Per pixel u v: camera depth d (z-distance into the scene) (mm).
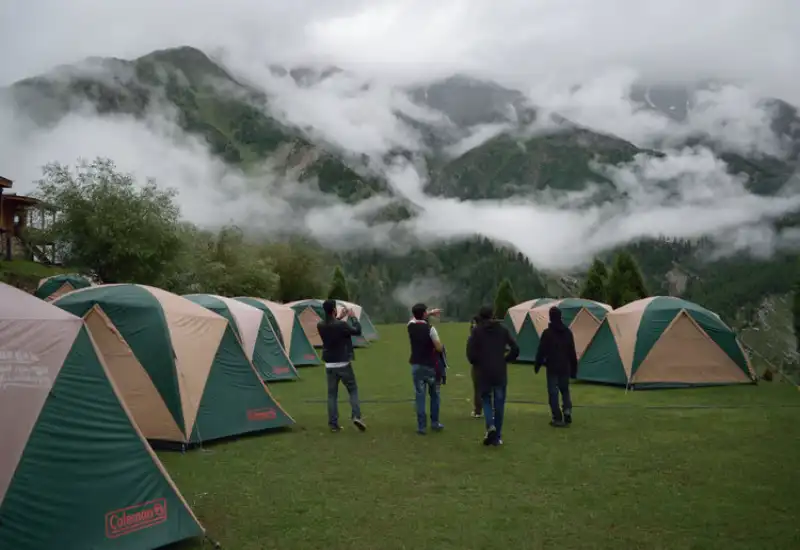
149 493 5332
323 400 14148
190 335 9852
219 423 9625
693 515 6098
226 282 42625
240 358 10422
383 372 20094
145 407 9203
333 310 10461
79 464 4984
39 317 5230
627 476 7516
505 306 41750
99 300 9758
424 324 10227
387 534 5656
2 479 4547
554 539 5508
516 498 6695
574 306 21781
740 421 10969
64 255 29484
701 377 15539
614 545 5359
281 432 10359
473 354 9344
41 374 4996
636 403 13125
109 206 28672
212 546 5402
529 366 21453
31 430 4777
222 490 7051
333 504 6527
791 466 7902
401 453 8789
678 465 7996
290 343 22141
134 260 28734
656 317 15766
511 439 9648
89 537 4840
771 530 5672
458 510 6309
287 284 59188
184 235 31797
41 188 29031
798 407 12461
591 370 16328
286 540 5516
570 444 9266
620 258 28500
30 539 4539
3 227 38625
